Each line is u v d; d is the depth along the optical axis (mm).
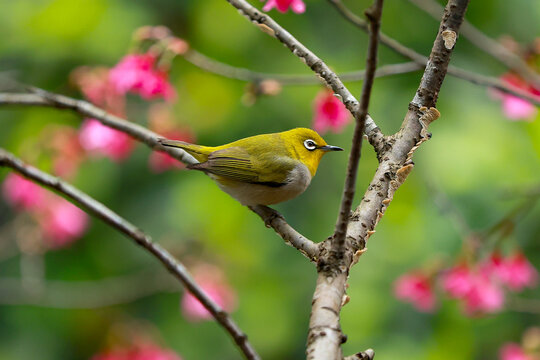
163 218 11953
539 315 12312
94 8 11523
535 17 12312
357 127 3920
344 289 4301
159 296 12812
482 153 11375
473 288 9094
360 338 11703
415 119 5332
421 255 11703
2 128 12250
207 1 12094
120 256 12992
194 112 12086
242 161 8203
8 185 11203
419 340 11781
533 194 9094
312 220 11984
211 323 12492
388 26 12516
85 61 11805
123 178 12219
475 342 12094
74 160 11070
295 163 8398
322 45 12141
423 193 11891
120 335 10484
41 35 11648
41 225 11219
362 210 4910
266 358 12359
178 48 8656
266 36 12055
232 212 11953
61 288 12328
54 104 7812
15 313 12758
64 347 12750
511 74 9367
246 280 12305
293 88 11820
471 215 11320
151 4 12109
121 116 9977
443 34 5324
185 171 12203
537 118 9867
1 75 10805
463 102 11914
